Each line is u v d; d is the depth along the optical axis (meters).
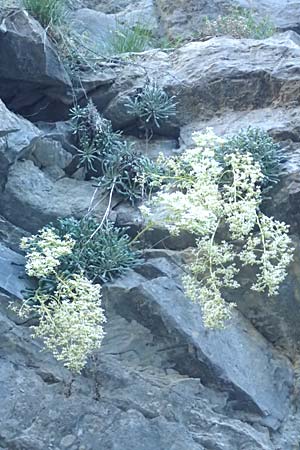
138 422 2.01
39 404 2.00
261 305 2.29
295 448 2.12
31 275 2.06
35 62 2.57
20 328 2.09
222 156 2.28
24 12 2.58
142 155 2.48
